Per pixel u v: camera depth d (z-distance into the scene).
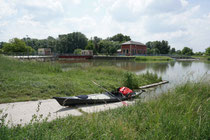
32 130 2.88
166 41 93.62
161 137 2.81
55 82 9.57
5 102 6.30
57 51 88.69
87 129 3.14
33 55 46.78
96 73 14.70
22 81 8.81
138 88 11.26
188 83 6.91
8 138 2.55
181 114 3.97
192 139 2.81
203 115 3.68
